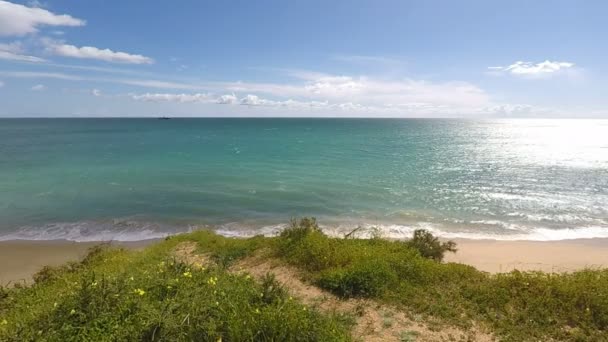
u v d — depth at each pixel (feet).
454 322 16.71
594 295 17.66
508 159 124.47
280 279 23.65
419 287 20.58
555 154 141.59
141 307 13.26
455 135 270.05
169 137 232.53
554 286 19.20
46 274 26.76
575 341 15.10
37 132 281.54
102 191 72.23
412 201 65.26
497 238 46.29
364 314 17.84
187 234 40.45
